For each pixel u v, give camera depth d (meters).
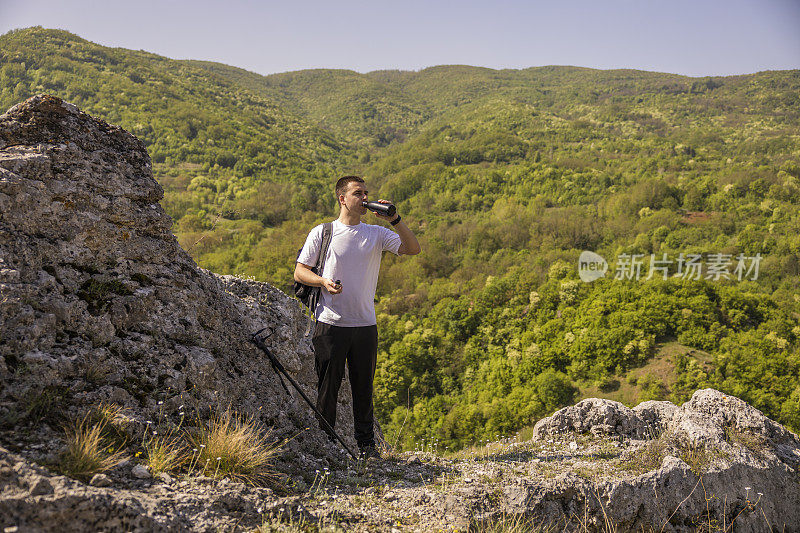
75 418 2.31
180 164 156.50
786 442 4.01
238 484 2.38
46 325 2.48
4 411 2.12
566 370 66.69
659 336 68.94
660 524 3.15
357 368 3.43
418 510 2.66
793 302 75.25
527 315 78.56
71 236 2.92
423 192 155.25
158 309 3.19
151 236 3.45
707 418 3.94
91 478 2.06
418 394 67.94
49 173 2.91
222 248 73.06
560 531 2.88
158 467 2.30
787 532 3.60
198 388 3.04
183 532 1.98
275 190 120.88
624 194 117.25
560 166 161.88
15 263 2.61
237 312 4.09
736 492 3.46
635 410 4.41
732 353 64.38
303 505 2.47
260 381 3.78
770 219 100.81
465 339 77.69
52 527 1.70
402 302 88.75
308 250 3.37
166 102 186.00
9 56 183.00
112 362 2.67
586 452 3.89
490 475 3.14
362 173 193.75
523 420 58.44
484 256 105.06
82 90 178.12
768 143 169.62
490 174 153.88
